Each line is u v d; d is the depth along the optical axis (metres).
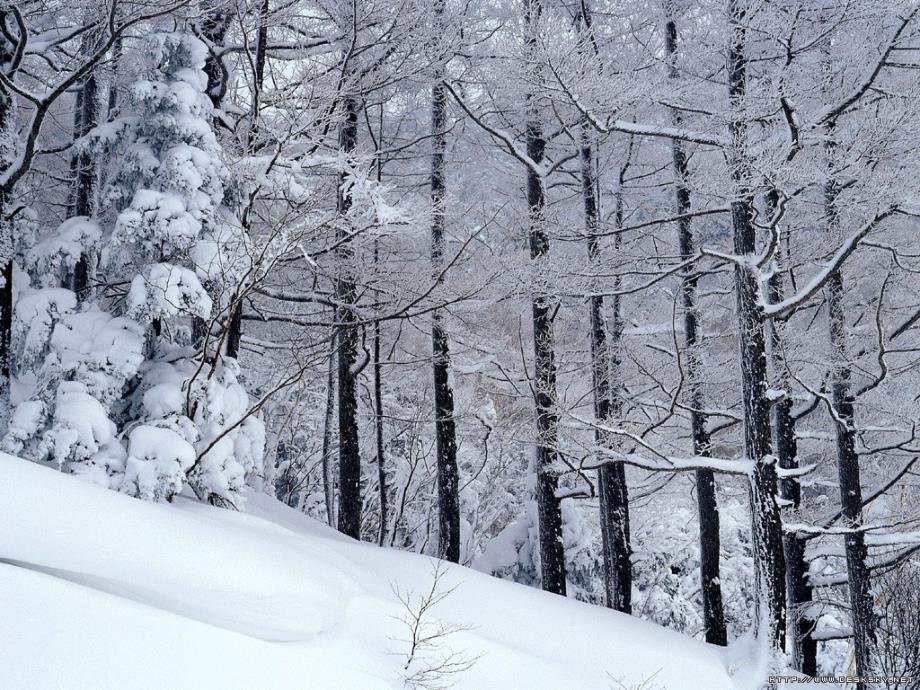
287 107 9.12
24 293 8.15
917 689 8.59
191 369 8.42
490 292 11.04
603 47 10.84
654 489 15.89
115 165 9.00
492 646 6.35
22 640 3.78
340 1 10.13
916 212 8.77
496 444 18.09
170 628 4.24
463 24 11.02
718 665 8.04
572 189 14.93
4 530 4.94
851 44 9.52
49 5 9.61
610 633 7.97
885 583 11.22
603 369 12.96
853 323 14.27
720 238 14.88
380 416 14.81
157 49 8.45
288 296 10.74
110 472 7.26
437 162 12.62
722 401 14.38
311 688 4.33
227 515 7.53
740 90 9.50
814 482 15.26
